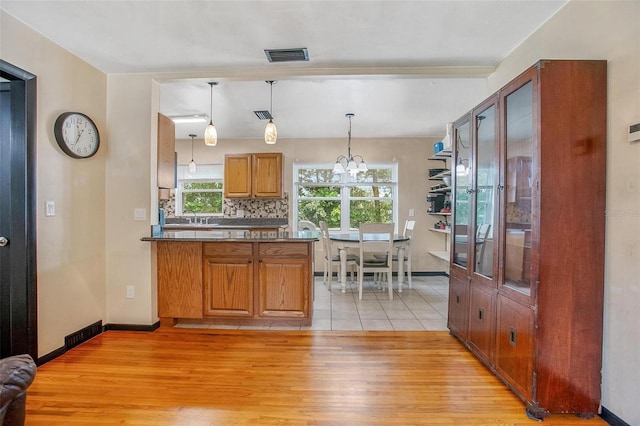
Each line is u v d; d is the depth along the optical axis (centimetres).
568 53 201
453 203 296
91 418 176
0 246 226
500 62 280
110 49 256
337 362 242
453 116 450
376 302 402
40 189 233
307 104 401
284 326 317
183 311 313
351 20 218
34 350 228
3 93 225
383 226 415
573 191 176
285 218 588
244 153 566
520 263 199
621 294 167
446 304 393
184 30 229
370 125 502
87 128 275
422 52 264
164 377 220
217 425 172
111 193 303
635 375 160
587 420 177
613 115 172
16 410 107
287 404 190
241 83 333
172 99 382
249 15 212
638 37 158
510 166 208
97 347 267
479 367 235
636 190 160
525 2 199
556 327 177
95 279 290
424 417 179
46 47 237
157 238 293
